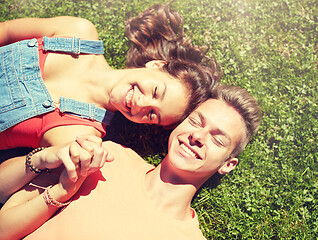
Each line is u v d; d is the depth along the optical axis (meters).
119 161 0.81
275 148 1.04
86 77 0.84
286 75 1.08
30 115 0.77
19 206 0.71
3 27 0.86
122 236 0.69
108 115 0.86
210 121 0.77
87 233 0.68
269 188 1.01
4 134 0.79
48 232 0.70
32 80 0.78
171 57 1.00
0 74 0.79
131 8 1.07
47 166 0.71
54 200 0.69
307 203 1.00
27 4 1.05
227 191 1.00
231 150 0.80
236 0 1.11
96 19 1.06
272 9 1.12
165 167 0.81
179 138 0.78
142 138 1.02
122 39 1.05
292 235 0.97
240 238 0.97
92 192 0.74
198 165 0.77
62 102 0.79
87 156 0.66
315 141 1.03
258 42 1.10
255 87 1.06
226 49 1.07
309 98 1.06
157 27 1.00
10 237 0.71
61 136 0.78
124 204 0.73
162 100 0.80
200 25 1.08
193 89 0.81
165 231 0.72
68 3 1.06
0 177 0.75
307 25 1.11
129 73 0.82
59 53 0.83
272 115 1.05
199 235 0.77
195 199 0.99
